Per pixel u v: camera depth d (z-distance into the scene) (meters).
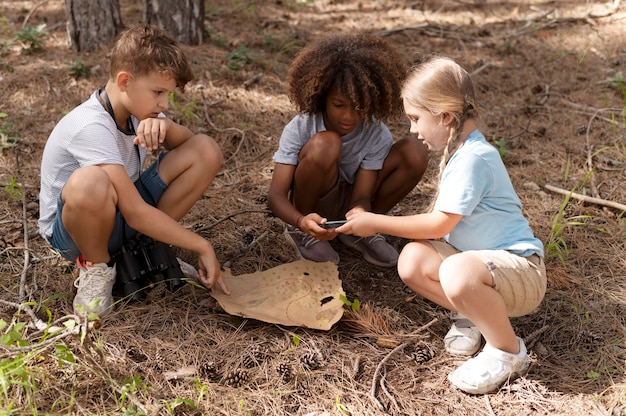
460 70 2.50
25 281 2.95
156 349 2.61
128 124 2.81
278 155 3.06
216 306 2.88
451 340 2.68
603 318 2.84
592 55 5.46
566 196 3.73
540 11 6.41
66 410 2.29
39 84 4.68
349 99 2.77
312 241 3.16
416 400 2.45
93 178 2.49
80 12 5.06
